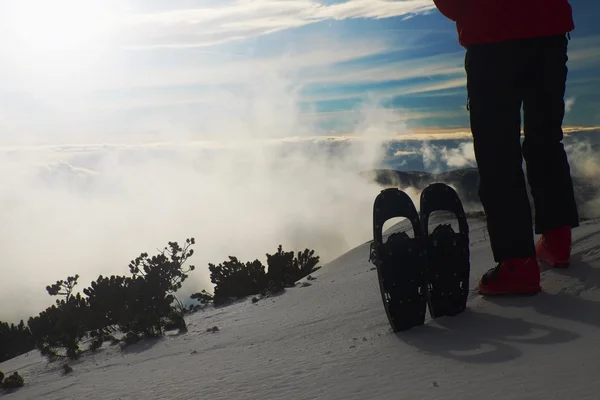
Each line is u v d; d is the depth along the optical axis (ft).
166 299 23.02
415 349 7.80
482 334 7.89
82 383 12.69
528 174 9.91
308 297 18.75
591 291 8.56
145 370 12.26
